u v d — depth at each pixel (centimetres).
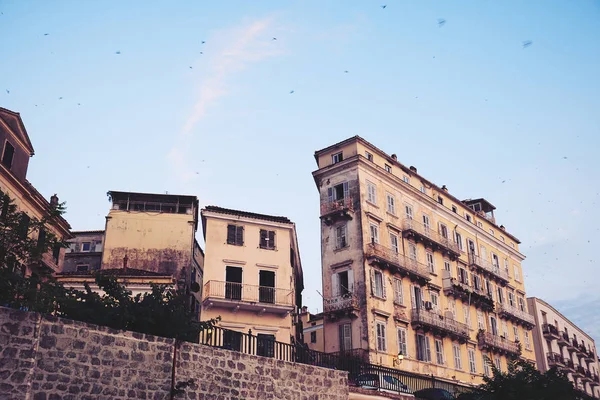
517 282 6762
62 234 3959
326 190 4909
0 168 3192
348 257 4584
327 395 2600
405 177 5356
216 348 2209
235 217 4475
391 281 4675
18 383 1641
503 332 6091
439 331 4912
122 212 4641
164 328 2108
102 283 2162
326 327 4516
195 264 5169
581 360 8600
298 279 5378
